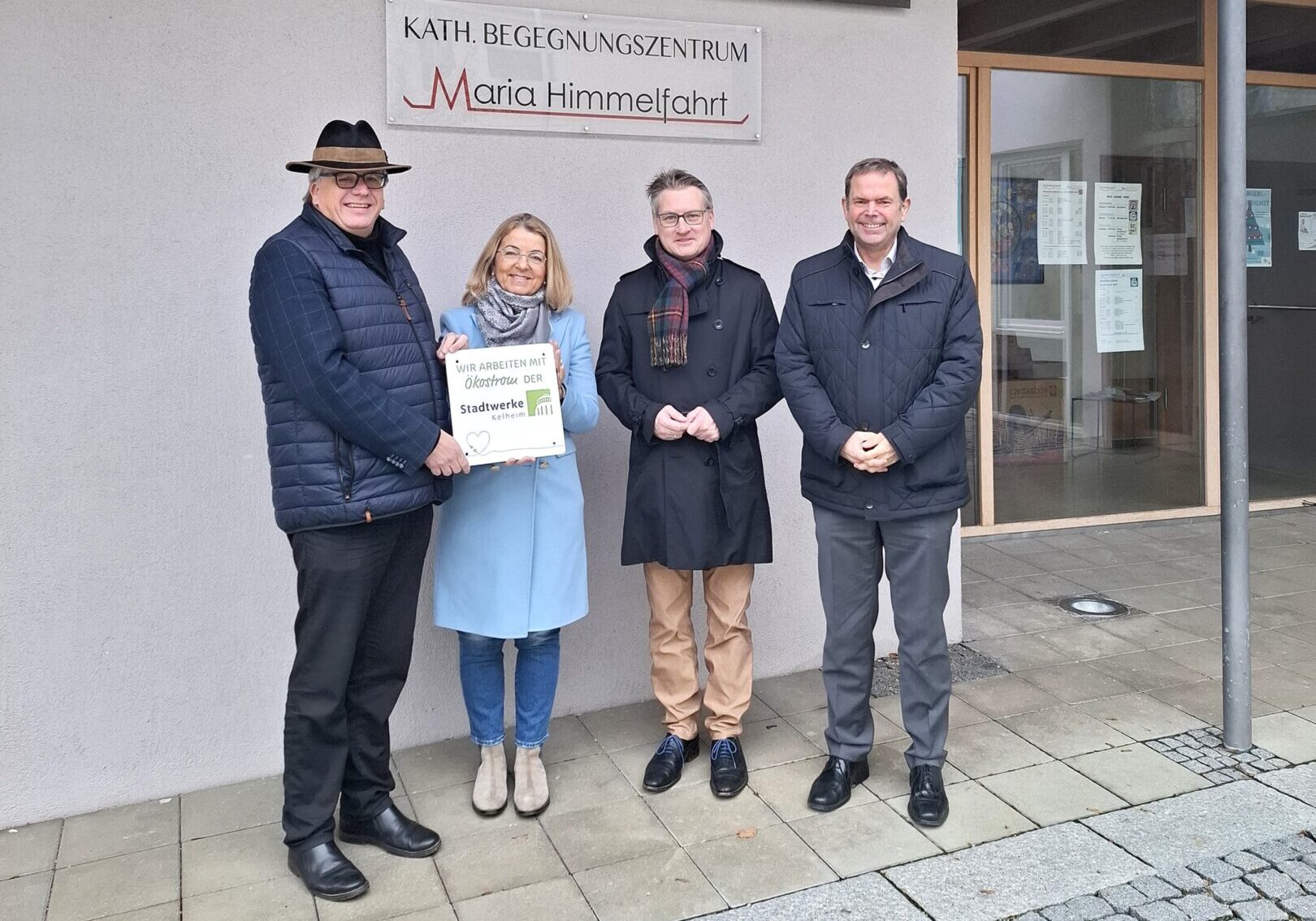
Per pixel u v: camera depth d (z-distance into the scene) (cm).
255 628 320
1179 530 598
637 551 308
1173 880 257
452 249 333
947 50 394
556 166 342
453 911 253
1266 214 643
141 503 303
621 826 290
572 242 347
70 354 292
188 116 298
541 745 307
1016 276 580
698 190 294
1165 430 623
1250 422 652
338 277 250
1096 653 411
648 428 296
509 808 302
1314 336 661
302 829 264
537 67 336
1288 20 633
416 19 320
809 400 285
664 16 351
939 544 287
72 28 285
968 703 365
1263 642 420
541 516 290
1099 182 592
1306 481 669
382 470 253
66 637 299
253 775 325
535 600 290
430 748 342
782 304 380
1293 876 258
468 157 331
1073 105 583
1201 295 620
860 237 277
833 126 379
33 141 284
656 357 298
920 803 288
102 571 301
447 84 326
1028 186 578
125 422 299
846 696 303
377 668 278
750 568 317
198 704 316
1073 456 606
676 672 320
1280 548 556
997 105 566
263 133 307
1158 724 346
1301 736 334
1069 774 312
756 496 308
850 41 379
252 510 316
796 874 265
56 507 295
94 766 306
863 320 282
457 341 275
